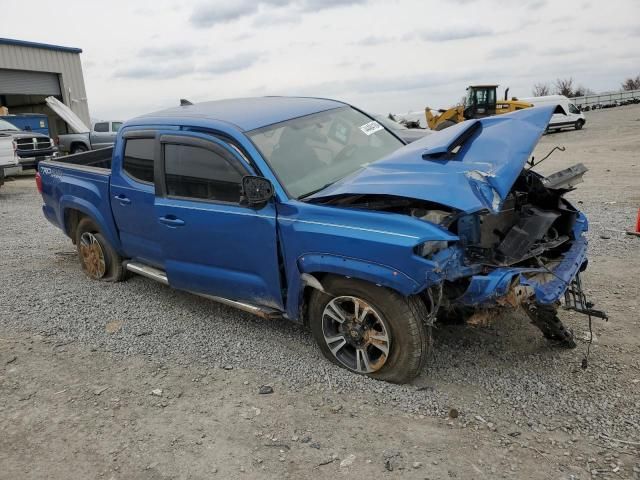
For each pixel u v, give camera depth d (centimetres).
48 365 422
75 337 469
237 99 534
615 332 425
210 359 420
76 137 2456
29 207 1201
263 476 289
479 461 290
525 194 430
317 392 365
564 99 2947
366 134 485
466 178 340
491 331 434
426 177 350
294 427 329
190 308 521
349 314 376
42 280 622
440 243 325
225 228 413
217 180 421
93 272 612
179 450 315
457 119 2820
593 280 539
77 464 308
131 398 371
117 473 299
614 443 298
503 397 347
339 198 370
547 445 300
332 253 353
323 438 317
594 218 794
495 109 2734
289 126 441
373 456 299
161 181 462
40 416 355
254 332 462
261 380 385
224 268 431
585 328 434
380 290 347
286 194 387
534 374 371
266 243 391
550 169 1478
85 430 338
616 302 483
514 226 378
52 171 630
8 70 2636
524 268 340
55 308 533
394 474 284
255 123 430
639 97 5197
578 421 319
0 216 1084
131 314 512
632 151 1750
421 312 346
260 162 396
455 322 394
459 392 355
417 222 325
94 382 395
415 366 352
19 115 2138
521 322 446
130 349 442
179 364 415
